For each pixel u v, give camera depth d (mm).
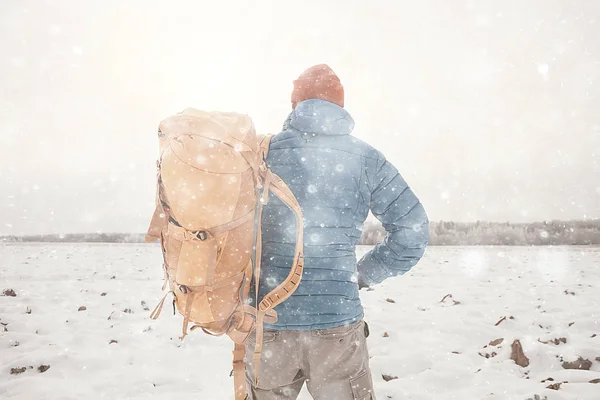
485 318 6566
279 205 1685
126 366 4516
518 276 12359
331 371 1621
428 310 7348
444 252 26281
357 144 1777
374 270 1883
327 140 1746
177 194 1408
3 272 12984
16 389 3859
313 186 1681
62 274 12672
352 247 1732
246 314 1571
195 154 1405
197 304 1441
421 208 1781
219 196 1404
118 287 9938
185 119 1488
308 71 1894
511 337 5273
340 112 1769
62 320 6477
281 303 1615
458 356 4711
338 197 1687
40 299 8227
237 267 1469
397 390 3773
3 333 5586
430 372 4133
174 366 4547
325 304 1604
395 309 7461
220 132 1453
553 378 3938
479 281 11258
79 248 30562
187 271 1416
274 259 1662
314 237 1637
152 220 1602
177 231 1445
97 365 4504
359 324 1688
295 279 1578
